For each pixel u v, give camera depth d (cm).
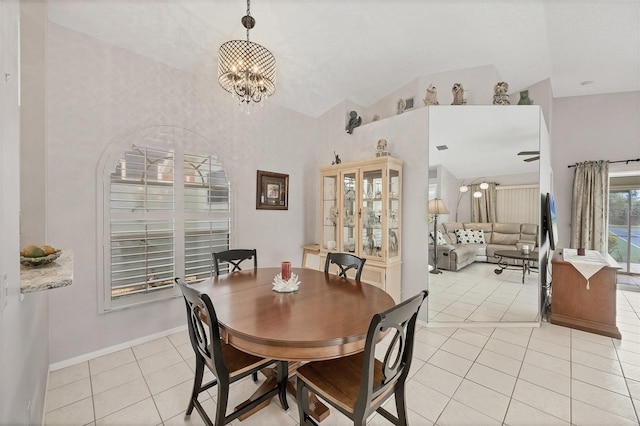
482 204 302
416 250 312
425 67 339
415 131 311
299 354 121
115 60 235
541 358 229
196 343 160
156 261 261
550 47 324
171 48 251
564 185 488
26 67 186
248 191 336
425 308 301
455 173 302
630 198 497
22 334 108
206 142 295
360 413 115
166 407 175
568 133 486
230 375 145
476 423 161
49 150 206
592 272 276
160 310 266
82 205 221
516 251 295
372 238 322
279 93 352
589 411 169
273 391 169
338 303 162
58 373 208
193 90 284
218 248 307
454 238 303
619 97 452
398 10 248
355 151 372
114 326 240
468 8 251
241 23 240
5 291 81
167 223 268
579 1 248
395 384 141
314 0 229
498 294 298
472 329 287
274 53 287
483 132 299
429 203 304
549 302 352
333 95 378
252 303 161
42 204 191
